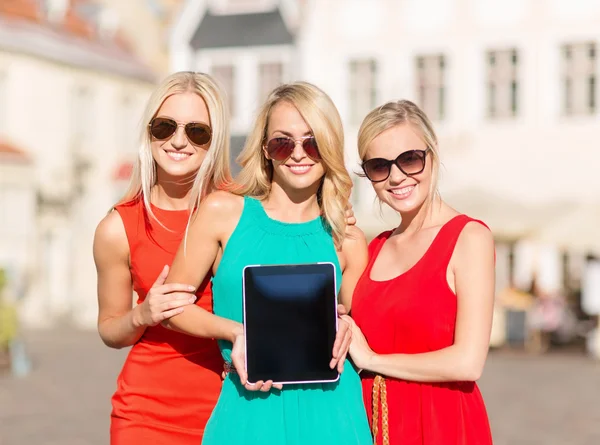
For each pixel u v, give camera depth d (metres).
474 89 27.59
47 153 35.06
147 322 4.35
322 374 4.04
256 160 4.33
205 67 29.50
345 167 4.26
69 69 36.06
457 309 4.12
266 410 4.07
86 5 40.50
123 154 38.59
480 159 27.52
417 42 28.06
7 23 33.97
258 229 4.23
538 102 27.09
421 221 4.34
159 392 4.66
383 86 28.31
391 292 4.21
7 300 18.09
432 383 4.13
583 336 23.97
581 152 26.70
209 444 4.14
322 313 4.05
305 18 28.55
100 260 4.82
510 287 24.62
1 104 33.94
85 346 23.81
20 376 16.94
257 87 29.12
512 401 13.80
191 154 4.71
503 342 22.38
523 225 24.16
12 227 32.81
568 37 26.80
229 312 4.18
